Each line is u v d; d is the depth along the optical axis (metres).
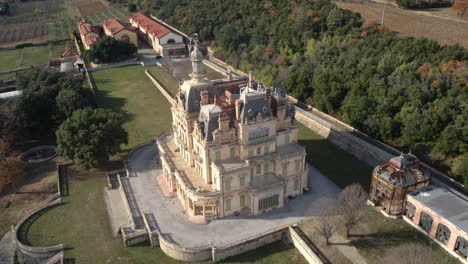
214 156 84.50
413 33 150.75
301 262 76.50
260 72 158.50
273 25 186.12
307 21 175.12
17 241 81.69
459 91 110.12
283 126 90.56
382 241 78.12
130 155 114.06
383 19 168.62
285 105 89.62
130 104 153.25
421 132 102.75
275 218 86.06
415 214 80.69
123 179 102.81
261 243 81.06
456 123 98.31
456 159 97.19
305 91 142.25
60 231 85.88
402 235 79.56
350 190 85.88
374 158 105.56
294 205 90.56
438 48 131.50
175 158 97.50
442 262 71.81
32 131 127.19
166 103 153.38
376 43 146.62
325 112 135.12
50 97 138.50
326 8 179.00
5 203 97.56
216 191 83.31
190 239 80.25
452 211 76.19
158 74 183.50
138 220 87.00
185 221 86.00
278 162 87.31
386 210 85.25
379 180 85.62
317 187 97.31
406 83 118.62
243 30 196.38
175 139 102.25
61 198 97.19
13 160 106.19
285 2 199.00
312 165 107.69
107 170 108.69
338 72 135.50
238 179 83.62
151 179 102.75
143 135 127.25
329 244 77.56
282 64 161.75
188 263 77.50
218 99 90.88
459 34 143.12
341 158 111.31
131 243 82.06
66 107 130.62
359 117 116.44
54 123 136.75
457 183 91.56
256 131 84.38
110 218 89.81
